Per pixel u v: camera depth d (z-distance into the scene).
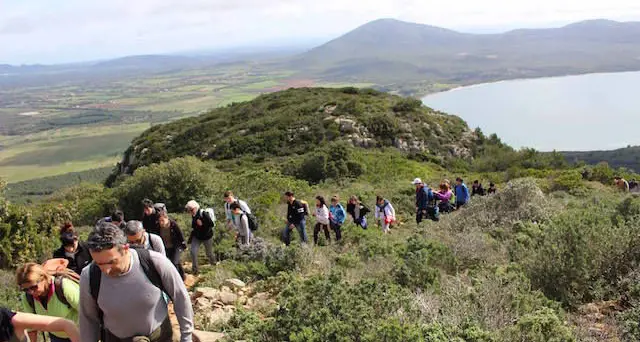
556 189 19.84
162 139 53.97
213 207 15.33
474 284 5.52
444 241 8.62
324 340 4.06
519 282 5.29
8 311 2.96
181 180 17.52
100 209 18.50
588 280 5.73
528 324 4.07
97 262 2.91
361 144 43.22
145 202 7.70
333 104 51.56
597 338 4.34
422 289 6.08
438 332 3.92
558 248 5.91
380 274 6.84
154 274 3.07
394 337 3.82
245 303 6.76
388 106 52.59
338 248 10.41
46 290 4.09
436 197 12.90
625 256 5.86
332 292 4.87
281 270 8.28
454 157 46.62
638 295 5.12
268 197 16.92
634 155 92.31
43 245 12.21
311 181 29.20
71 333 3.09
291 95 62.44
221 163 41.34
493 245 8.11
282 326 4.55
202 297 6.80
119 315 3.01
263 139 44.44
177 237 7.72
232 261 9.25
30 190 99.25
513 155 45.94
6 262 11.40
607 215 8.12
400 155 41.34
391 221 12.16
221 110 63.94
